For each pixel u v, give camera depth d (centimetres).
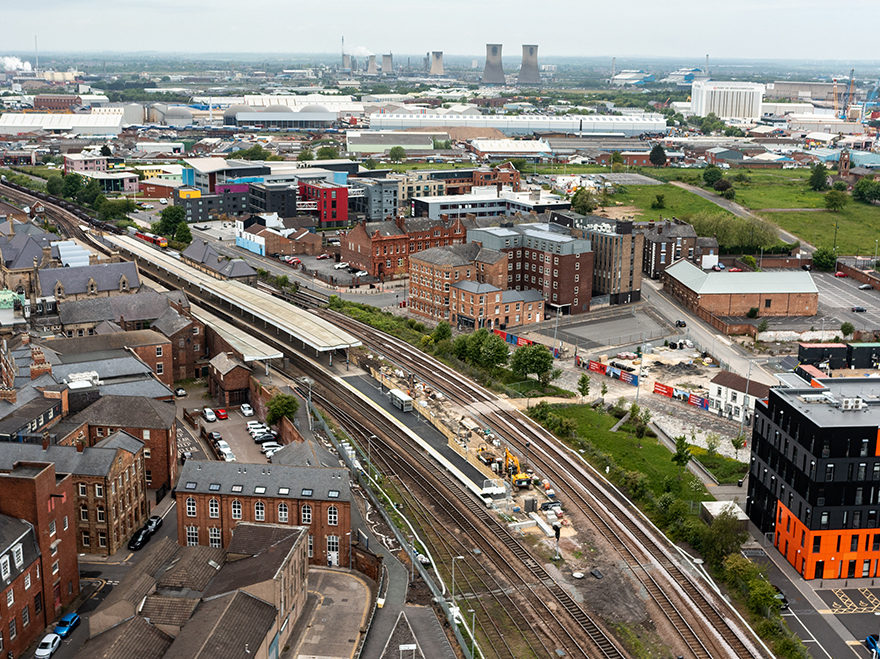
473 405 19962
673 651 11862
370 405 19675
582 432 18912
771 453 14825
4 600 10719
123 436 14425
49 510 11706
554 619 12438
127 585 11181
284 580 11238
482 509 15475
